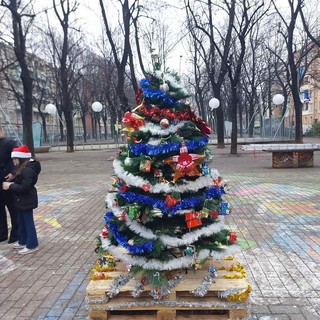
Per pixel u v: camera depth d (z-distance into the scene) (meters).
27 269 4.63
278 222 6.50
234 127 20.56
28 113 19.78
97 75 43.25
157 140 2.80
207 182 2.87
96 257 5.00
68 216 7.48
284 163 14.54
